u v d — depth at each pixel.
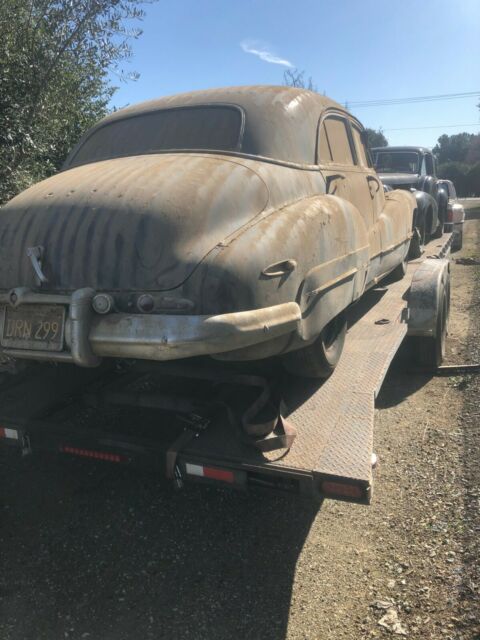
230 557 2.89
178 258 2.40
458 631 2.33
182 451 2.65
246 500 3.37
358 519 3.12
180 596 2.63
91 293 2.42
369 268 4.29
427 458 3.68
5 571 2.79
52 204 2.73
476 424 4.09
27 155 5.38
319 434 2.74
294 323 2.66
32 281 2.65
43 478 3.62
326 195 3.50
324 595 2.60
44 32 5.27
